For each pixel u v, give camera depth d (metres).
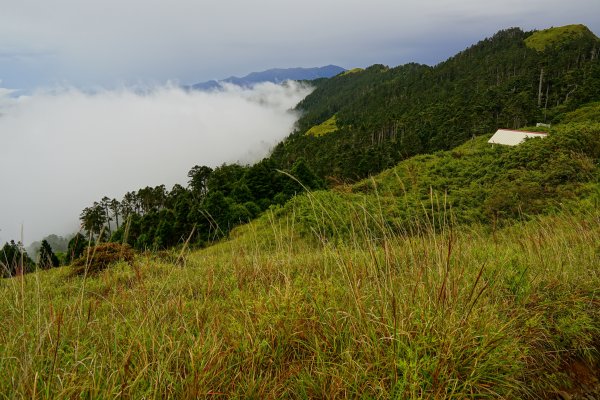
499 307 3.31
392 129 98.75
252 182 41.06
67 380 2.20
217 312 3.44
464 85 114.44
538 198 15.73
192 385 2.19
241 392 2.36
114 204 54.56
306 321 2.96
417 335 2.52
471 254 4.98
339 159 66.62
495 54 135.12
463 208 14.76
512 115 65.38
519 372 2.64
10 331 2.91
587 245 5.38
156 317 3.28
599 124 23.50
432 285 3.19
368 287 3.32
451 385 2.27
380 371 2.38
